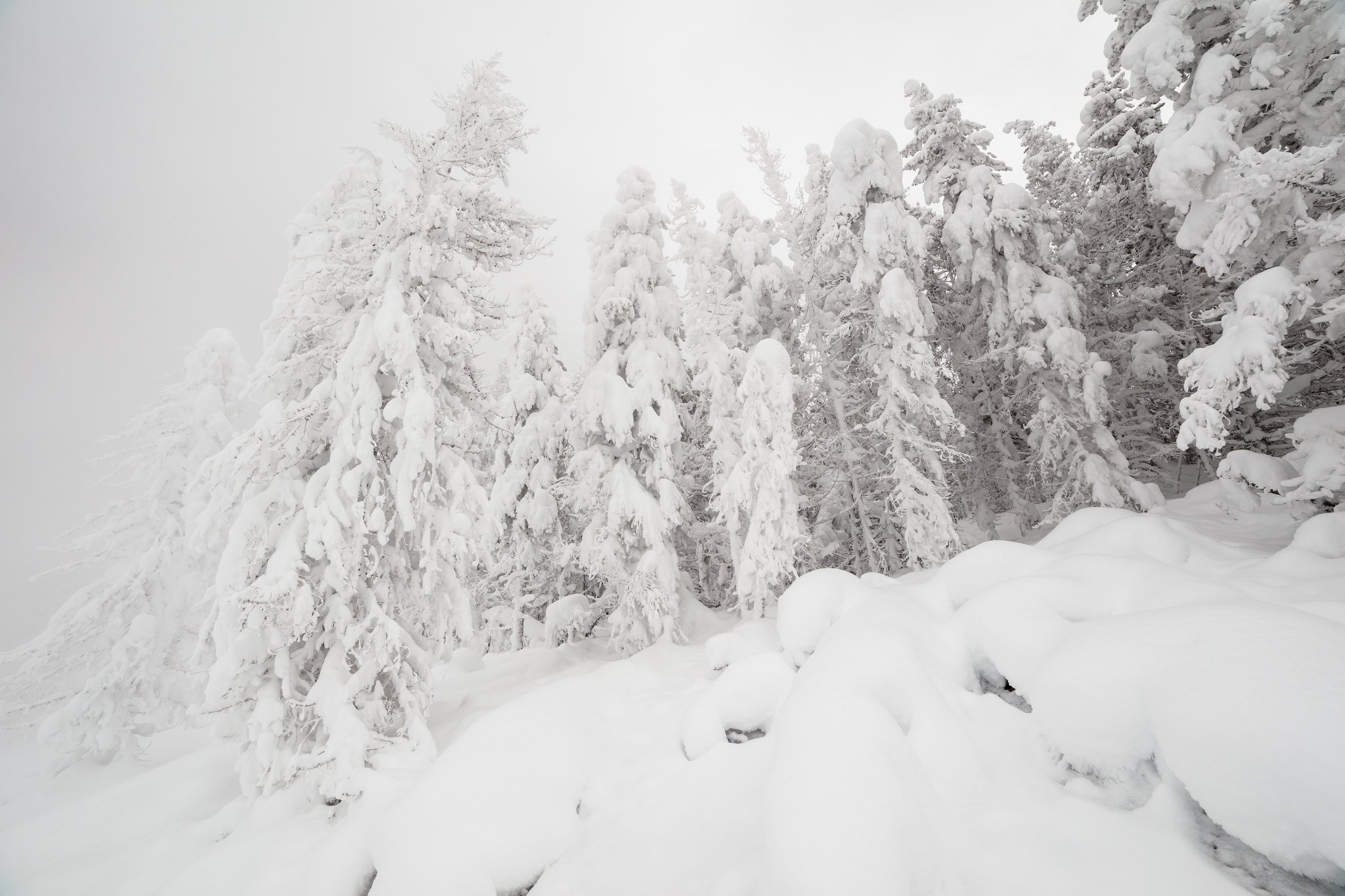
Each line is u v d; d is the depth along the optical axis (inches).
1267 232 345.4
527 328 695.7
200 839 298.5
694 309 590.6
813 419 720.3
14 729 631.8
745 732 275.4
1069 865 153.3
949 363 805.2
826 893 140.7
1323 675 136.1
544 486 663.8
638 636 527.5
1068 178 829.2
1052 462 609.9
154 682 623.5
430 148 372.5
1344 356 505.4
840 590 328.8
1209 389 318.7
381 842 222.4
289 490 340.5
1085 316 706.2
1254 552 297.4
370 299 367.6
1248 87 387.5
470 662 605.6
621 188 634.2
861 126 629.3
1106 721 176.1
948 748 195.2
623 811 244.7
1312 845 123.2
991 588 258.7
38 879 312.0
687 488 690.8
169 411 684.7
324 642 328.5
